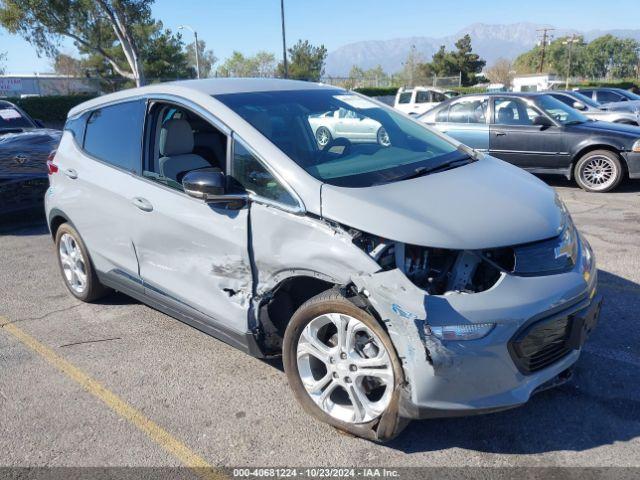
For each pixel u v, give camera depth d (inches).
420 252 107.7
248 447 116.1
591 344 149.3
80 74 1961.1
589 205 306.8
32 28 1368.1
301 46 2335.1
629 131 332.8
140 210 149.9
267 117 136.9
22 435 123.3
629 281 191.0
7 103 394.3
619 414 120.6
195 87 148.9
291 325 118.7
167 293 150.2
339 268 108.8
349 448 114.2
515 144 358.6
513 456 109.6
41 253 255.6
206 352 156.8
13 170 287.6
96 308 189.9
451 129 378.6
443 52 2667.3
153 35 1769.2
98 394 137.9
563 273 109.9
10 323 180.7
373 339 108.6
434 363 99.0
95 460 114.5
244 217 124.6
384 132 153.1
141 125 154.8
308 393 120.1
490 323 99.7
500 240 106.5
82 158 173.8
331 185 117.0
